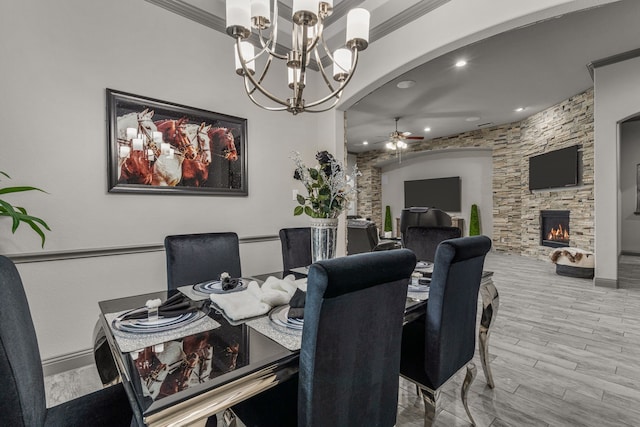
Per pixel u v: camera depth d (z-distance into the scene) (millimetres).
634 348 2449
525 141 6543
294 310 1248
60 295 2189
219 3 2881
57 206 2174
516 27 2398
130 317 1187
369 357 965
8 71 1995
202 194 2873
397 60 3029
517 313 3227
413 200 8992
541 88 4859
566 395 1864
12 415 681
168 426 711
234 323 1157
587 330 2795
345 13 3021
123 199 2451
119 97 2400
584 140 5039
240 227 3172
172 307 1241
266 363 875
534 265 5707
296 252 2355
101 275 2354
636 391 1896
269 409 1064
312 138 3883
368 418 1001
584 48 3680
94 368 2240
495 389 1932
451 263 1290
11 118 2010
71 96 2217
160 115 2615
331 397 882
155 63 2598
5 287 818
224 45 3025
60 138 2178
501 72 4266
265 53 3385
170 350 946
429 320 1348
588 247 5004
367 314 923
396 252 978
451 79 4484
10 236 2021
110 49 2375
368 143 8562
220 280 1773
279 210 3502
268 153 3412
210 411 771
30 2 2061
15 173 2025
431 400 1369
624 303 3525
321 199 1522
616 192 4066
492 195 7445
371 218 9672
